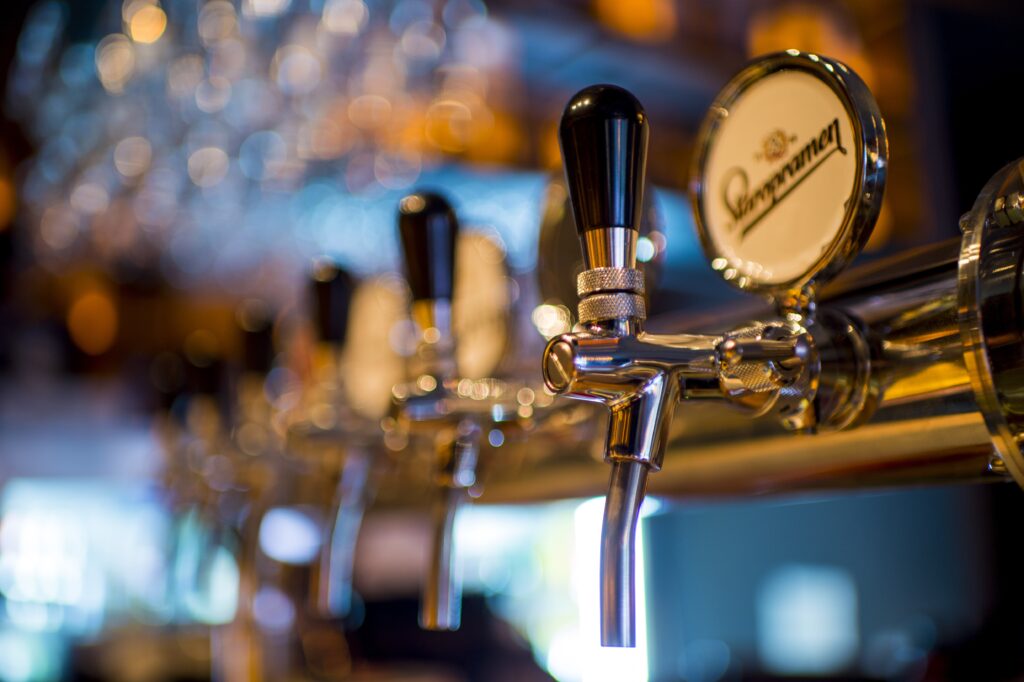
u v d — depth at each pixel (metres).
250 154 1.72
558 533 2.44
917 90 2.19
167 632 2.17
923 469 0.42
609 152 0.38
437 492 0.55
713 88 1.99
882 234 2.17
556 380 0.38
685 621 2.67
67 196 1.88
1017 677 2.00
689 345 0.38
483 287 0.69
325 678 1.68
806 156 0.42
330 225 1.92
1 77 2.01
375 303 0.88
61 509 2.46
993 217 0.35
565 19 1.77
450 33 1.59
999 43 2.34
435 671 1.84
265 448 0.96
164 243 2.05
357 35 1.53
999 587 2.46
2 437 2.45
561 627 2.41
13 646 2.30
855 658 2.62
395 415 0.55
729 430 0.52
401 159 1.72
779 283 0.42
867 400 0.41
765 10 2.05
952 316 0.38
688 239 2.10
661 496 0.61
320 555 0.71
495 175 1.85
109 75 1.62
